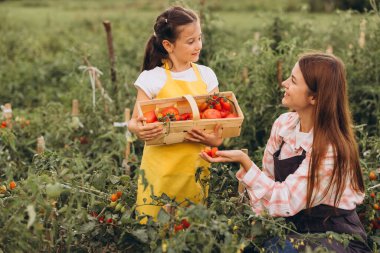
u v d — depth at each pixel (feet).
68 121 17.92
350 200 10.52
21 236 9.41
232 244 9.27
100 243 10.80
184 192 11.14
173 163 10.89
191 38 10.80
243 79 18.45
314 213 10.50
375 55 18.12
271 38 23.73
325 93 10.21
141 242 10.52
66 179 10.64
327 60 10.30
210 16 22.17
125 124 16.57
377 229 12.08
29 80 26.76
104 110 18.71
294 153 10.77
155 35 11.14
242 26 38.34
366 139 14.58
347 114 10.48
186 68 11.34
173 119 10.39
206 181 11.16
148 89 11.03
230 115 10.72
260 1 59.77
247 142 16.94
